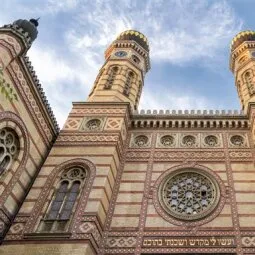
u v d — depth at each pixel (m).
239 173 19.33
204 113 23.67
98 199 17.00
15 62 17.64
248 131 22.05
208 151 20.98
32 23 19.44
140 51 30.89
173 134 22.56
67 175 18.91
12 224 16.34
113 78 27.27
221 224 16.75
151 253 15.85
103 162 19.06
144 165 20.52
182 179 19.66
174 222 17.19
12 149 17.70
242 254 15.34
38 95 19.53
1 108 16.62
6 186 16.73
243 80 27.12
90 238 15.27
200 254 15.51
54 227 16.16
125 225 17.25
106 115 22.61
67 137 21.03
